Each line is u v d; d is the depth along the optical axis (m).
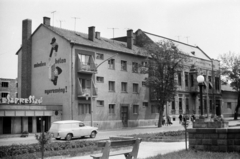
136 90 52.66
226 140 14.20
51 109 40.28
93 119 43.88
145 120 53.31
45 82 45.25
